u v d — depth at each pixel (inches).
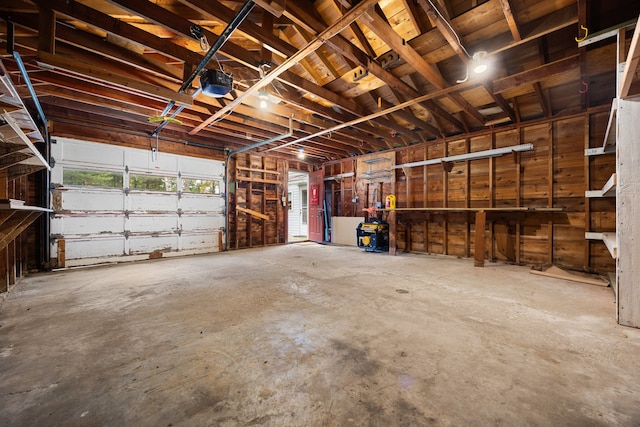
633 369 60.9
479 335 78.2
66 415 48.1
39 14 85.7
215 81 105.0
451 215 219.1
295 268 174.2
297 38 120.2
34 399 52.2
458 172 215.8
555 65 119.9
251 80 132.5
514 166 187.5
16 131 75.1
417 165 237.9
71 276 154.6
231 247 271.1
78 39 99.7
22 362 65.1
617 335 77.6
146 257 212.5
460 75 140.4
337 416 47.7
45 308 101.7
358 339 76.2
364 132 239.8
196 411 49.1
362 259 208.7
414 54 113.0
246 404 50.9
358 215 296.7
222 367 63.0
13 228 107.0
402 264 187.3
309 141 255.6
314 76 142.5
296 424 46.0
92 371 61.5
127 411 49.1
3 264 119.2
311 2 92.6
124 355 68.4
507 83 132.3
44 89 140.6
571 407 49.4
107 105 160.4
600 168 153.3
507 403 50.6
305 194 449.4
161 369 62.4
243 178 276.4
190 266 182.2
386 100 170.7
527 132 181.6
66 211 179.0
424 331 81.0
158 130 205.0
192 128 225.8
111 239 196.5
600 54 110.4
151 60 120.2
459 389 54.7
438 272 161.3
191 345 73.4
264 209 298.4
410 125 224.8
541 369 61.3
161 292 121.7
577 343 73.1
